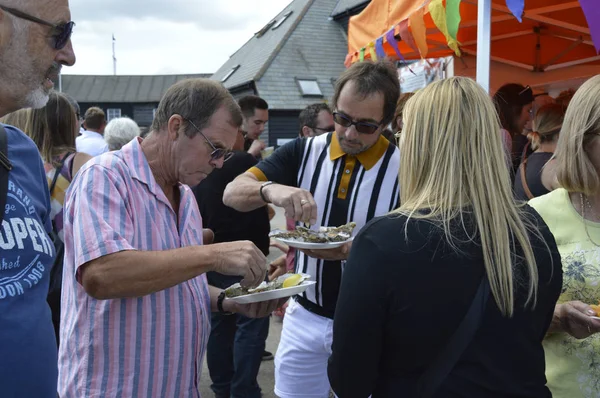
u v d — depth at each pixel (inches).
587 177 59.6
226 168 116.2
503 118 140.9
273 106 616.1
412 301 42.4
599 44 66.6
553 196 66.3
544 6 154.9
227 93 60.6
